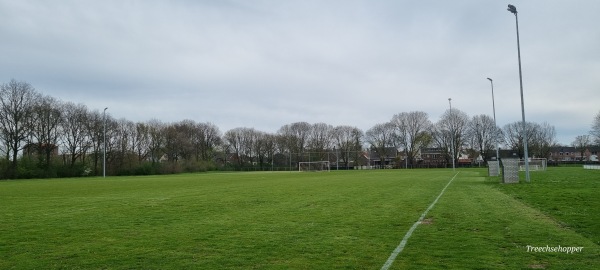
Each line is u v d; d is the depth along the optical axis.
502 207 18.92
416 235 12.30
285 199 24.42
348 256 9.89
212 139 148.88
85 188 40.34
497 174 51.88
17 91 87.00
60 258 10.23
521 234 12.15
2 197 29.58
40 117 90.81
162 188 38.28
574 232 12.41
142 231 13.85
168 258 10.06
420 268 8.73
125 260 9.95
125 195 29.97
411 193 27.41
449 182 40.22
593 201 19.94
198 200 24.61
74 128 99.38
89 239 12.55
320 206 20.34
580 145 155.12
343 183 41.72
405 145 143.12
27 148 90.69
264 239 12.12
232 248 11.02
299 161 157.25
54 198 28.23
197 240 12.16
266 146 156.75
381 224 14.41
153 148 123.25
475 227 13.51
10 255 10.57
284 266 9.12
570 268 8.58
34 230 14.28
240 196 27.03
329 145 160.88
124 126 115.12
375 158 184.12
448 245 10.88
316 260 9.59
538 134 144.00
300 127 161.12
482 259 9.37
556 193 24.75
